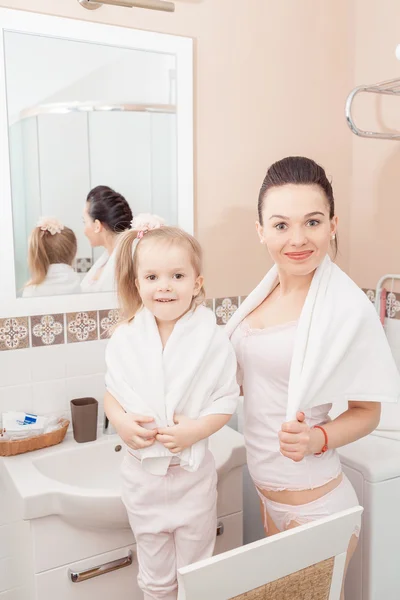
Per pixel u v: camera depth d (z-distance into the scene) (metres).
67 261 1.55
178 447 1.09
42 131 1.48
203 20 1.68
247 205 1.82
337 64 1.93
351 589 1.41
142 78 1.59
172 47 1.62
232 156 1.78
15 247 1.48
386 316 1.90
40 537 1.24
